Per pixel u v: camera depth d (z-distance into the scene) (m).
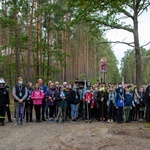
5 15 25.19
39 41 30.45
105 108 15.14
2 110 13.55
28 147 8.88
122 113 14.80
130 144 9.06
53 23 30.52
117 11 15.67
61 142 9.48
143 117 15.58
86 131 11.61
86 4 10.84
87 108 15.15
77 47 48.03
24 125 13.59
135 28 16.23
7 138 10.33
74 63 48.81
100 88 15.47
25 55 40.66
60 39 37.41
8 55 32.38
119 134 10.89
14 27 26.27
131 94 15.23
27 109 15.15
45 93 15.28
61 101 14.79
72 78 48.22
